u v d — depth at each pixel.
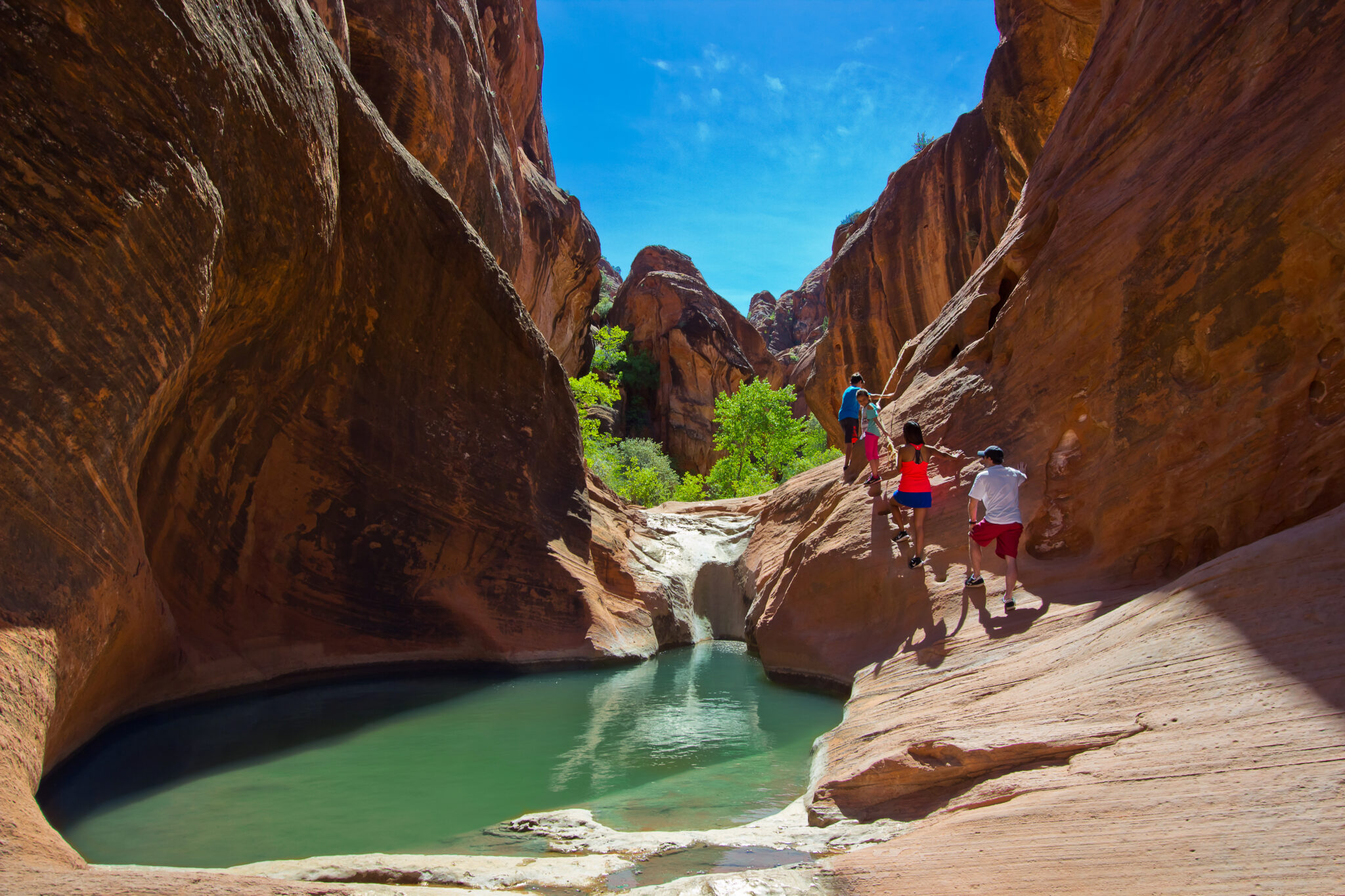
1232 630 3.74
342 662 10.08
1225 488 5.57
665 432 45.03
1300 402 5.25
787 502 15.05
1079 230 7.73
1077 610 5.87
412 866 3.62
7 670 3.83
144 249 4.93
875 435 9.54
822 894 2.97
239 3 6.26
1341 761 2.68
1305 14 5.77
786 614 10.70
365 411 10.04
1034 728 4.07
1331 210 5.13
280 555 9.45
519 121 28.05
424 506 10.91
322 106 7.87
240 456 8.65
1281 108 5.72
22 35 4.26
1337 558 3.63
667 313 46.31
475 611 11.33
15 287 4.15
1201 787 2.89
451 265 10.86
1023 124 18.03
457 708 8.30
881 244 26.02
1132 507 6.24
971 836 3.23
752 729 7.30
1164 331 6.28
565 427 13.77
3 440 4.12
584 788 5.46
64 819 4.64
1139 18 8.28
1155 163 7.01
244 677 8.69
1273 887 2.25
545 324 29.36
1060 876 2.66
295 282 7.81
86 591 4.76
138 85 4.91
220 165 5.93
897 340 25.94
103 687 5.99
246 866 3.59
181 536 7.96
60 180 4.40
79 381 4.56
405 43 14.91
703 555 16.86
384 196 9.59
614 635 12.59
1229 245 5.83
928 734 4.78
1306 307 5.28
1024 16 17.14
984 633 6.40
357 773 5.77
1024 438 7.68
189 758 6.05
